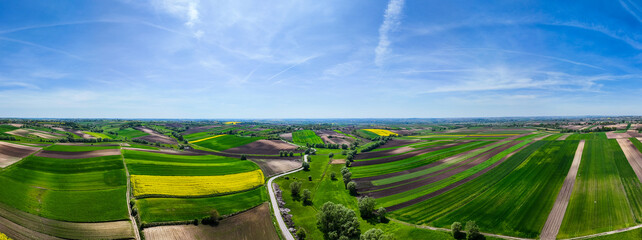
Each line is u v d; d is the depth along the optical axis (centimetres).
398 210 5675
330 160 10906
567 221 4562
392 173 8206
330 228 4878
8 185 5253
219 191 6469
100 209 4941
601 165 6956
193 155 10244
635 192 5306
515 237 4316
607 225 4319
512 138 12356
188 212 5234
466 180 6906
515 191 5919
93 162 7506
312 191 7200
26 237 3847
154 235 4412
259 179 7756
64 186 5759
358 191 7000
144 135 15750
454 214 5244
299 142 15725
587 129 14862
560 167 7081
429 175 7631
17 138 10606
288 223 5303
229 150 12912
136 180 6475
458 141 12694
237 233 4778
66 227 4288
